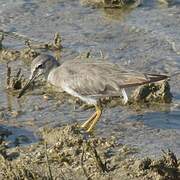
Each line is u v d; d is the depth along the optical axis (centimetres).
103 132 1377
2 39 1762
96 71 1423
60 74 1466
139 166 1212
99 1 2030
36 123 1409
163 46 1770
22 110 1464
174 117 1440
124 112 1465
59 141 1316
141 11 1978
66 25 1906
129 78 1393
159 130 1383
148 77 1380
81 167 1221
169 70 1645
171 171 1205
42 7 2011
